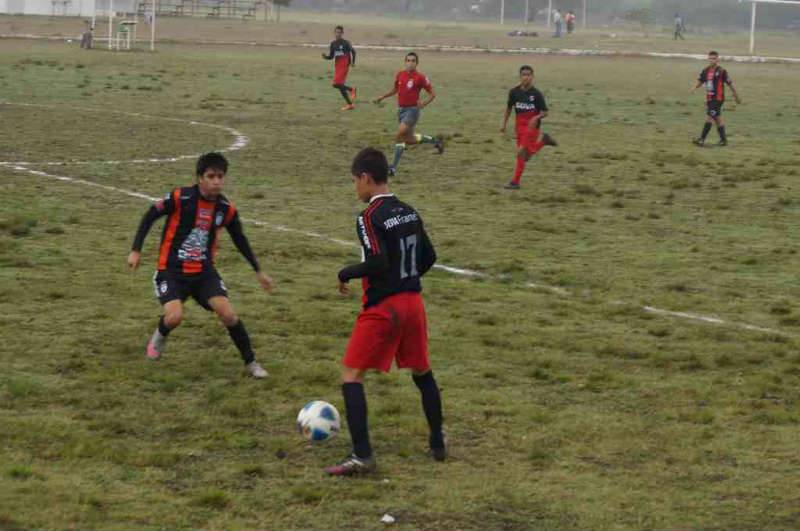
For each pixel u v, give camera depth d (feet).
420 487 30.55
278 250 61.31
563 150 110.22
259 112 135.54
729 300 53.83
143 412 35.86
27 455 31.76
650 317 50.11
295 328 46.44
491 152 106.93
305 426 32.81
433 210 76.07
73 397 36.91
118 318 46.80
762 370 42.60
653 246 66.28
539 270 59.16
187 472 31.04
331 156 99.81
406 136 95.40
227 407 36.22
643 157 106.63
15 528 26.99
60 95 144.87
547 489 30.63
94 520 27.58
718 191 87.92
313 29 389.39
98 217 68.39
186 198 39.63
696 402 38.47
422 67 236.02
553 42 375.86
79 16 380.37
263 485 30.30
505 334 46.52
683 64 276.41
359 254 61.41
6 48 241.14
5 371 39.34
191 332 45.29
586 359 43.50
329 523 27.96
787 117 153.99
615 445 34.19
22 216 66.54
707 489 30.89
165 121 121.90
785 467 32.63
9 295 49.57
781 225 74.43
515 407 37.29
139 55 236.02
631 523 28.50
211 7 438.40
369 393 38.65
